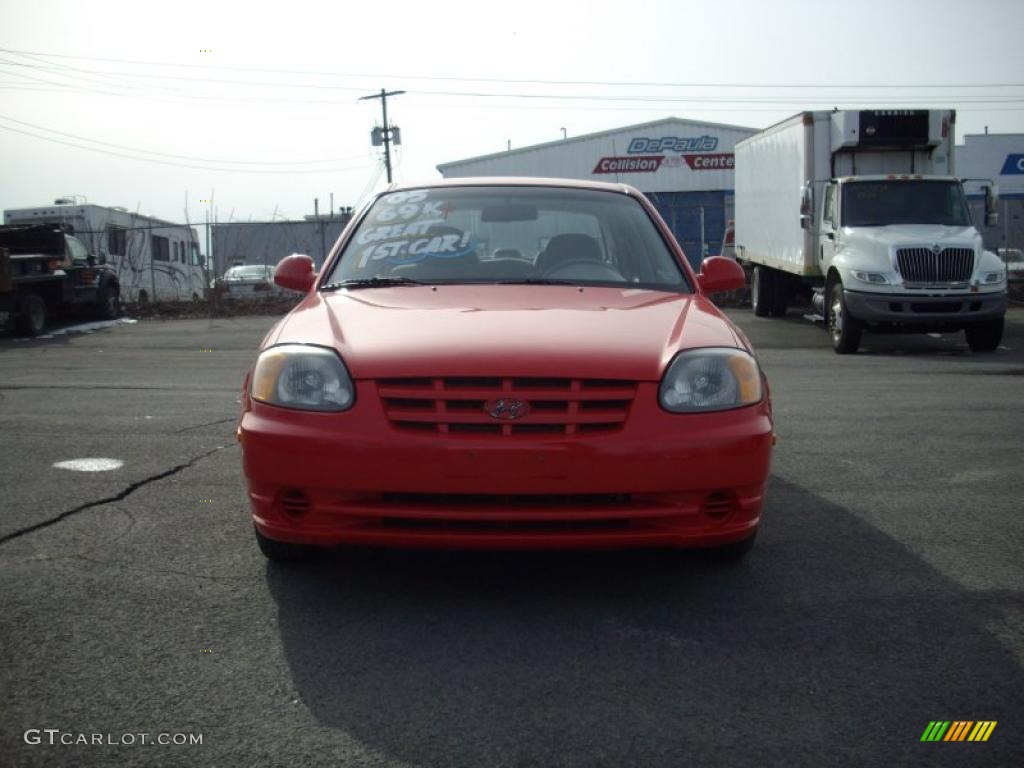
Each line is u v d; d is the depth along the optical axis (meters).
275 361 3.43
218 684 2.79
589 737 2.48
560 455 3.14
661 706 2.65
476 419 3.17
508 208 4.79
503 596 3.49
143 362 12.30
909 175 14.33
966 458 5.91
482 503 3.19
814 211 15.09
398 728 2.53
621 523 3.25
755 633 3.17
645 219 4.85
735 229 21.34
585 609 3.37
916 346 14.34
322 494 3.25
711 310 3.97
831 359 12.39
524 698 2.70
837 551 4.05
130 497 4.88
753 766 2.35
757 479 3.34
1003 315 13.02
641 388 3.27
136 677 2.83
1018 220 35.94
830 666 2.92
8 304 16.67
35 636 3.12
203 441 6.38
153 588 3.56
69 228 22.22
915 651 3.03
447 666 2.91
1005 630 3.20
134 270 28.48
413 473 3.15
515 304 3.84
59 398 8.55
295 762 2.36
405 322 3.59
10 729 2.53
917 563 3.89
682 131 40.72
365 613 3.33
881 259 12.86
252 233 33.75
